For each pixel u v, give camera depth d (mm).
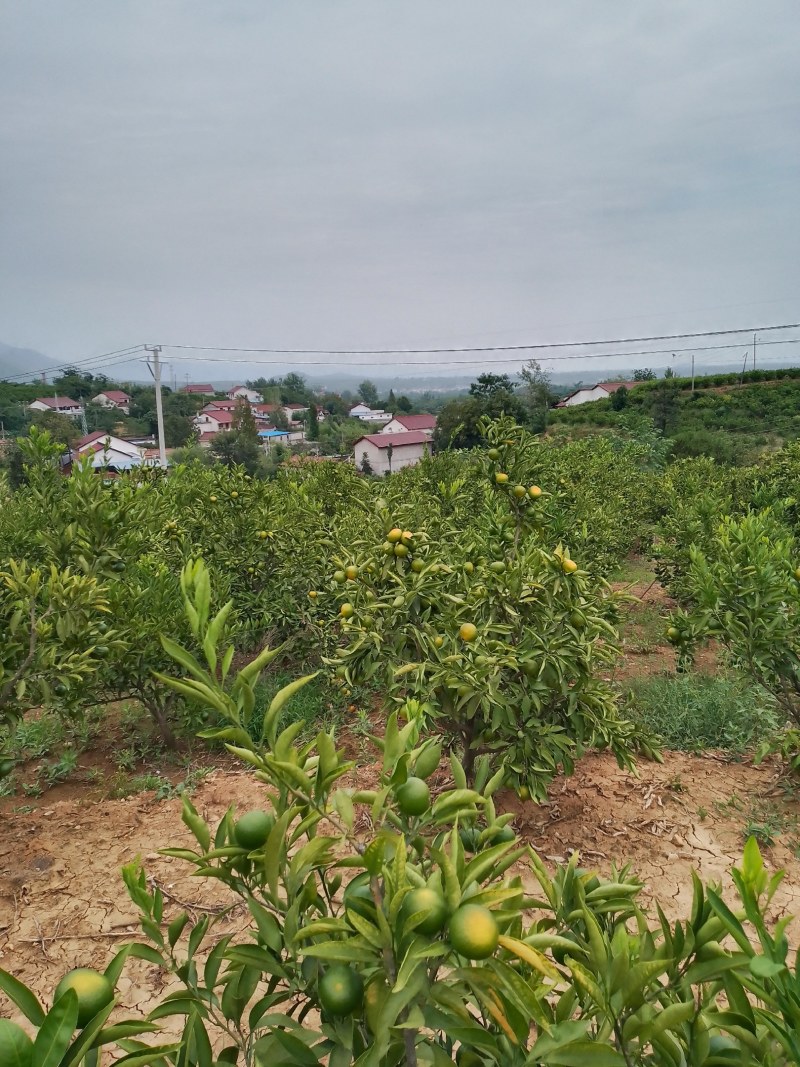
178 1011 1438
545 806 4297
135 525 5234
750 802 4340
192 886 3670
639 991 1197
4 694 3818
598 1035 1262
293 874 1317
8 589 4148
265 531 6977
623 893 1518
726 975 1290
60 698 4355
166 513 7293
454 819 1482
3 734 5359
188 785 4809
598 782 4574
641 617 8586
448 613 3857
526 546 4355
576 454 14039
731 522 4844
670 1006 1209
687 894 3531
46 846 4027
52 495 5840
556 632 3830
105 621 4805
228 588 6324
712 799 4371
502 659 3480
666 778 4621
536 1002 1106
